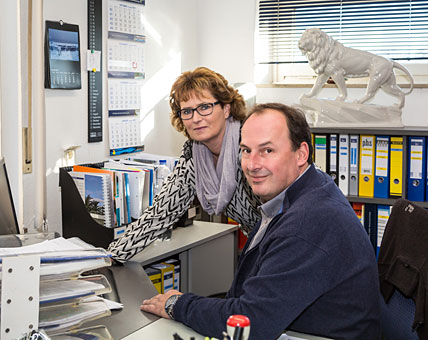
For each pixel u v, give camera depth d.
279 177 1.50
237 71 3.69
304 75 3.74
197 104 2.11
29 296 1.23
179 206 2.27
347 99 3.48
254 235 1.71
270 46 3.69
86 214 2.34
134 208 2.53
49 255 1.34
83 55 2.77
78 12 2.72
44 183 1.89
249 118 1.54
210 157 2.25
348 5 3.49
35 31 1.83
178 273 2.74
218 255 2.92
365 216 3.08
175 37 3.52
